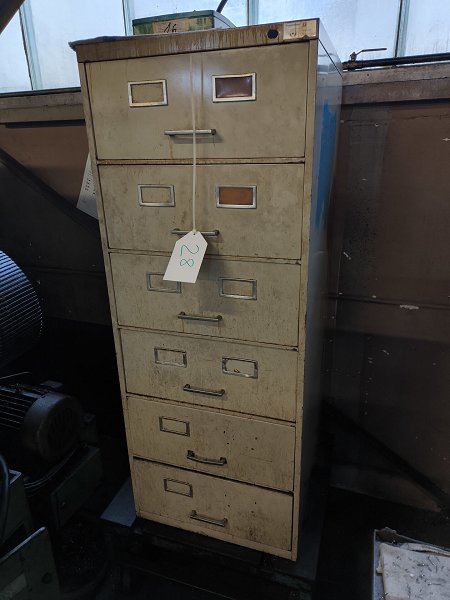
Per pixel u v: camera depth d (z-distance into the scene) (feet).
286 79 2.42
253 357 3.10
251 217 2.75
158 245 3.04
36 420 3.80
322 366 4.50
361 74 3.70
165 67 2.62
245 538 3.64
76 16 4.50
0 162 5.20
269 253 2.80
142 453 3.75
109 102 2.81
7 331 3.45
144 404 3.57
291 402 3.11
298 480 3.31
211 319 3.09
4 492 2.94
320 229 3.23
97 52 2.71
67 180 5.08
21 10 4.59
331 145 3.37
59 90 4.66
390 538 3.41
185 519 3.81
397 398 4.54
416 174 3.83
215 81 2.55
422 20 3.65
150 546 4.26
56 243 5.32
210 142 2.68
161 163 2.83
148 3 4.23
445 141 3.66
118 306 3.33
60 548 4.42
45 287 5.58
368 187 4.01
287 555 3.54
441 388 4.33
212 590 3.66
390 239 4.08
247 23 4.11
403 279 4.15
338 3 3.80
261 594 3.88
